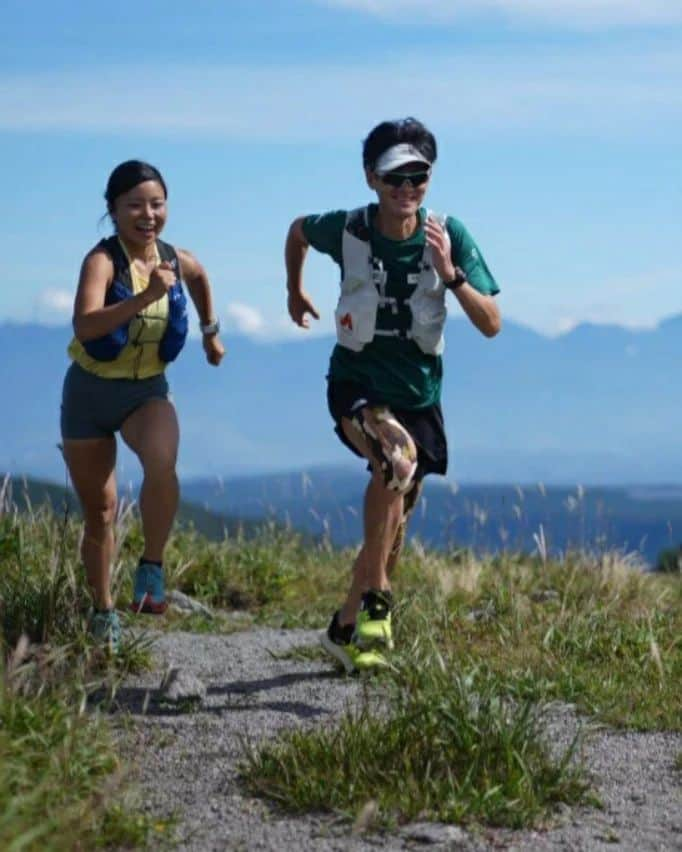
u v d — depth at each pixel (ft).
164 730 21.48
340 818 17.60
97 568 25.23
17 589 26.91
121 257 23.80
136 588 23.93
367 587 24.88
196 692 22.99
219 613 32.99
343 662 25.07
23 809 16.22
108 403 24.16
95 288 23.48
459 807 17.61
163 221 23.91
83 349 24.14
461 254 24.02
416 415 24.67
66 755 18.24
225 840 16.99
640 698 23.72
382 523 24.68
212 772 19.48
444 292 24.02
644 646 27.55
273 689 24.23
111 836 16.74
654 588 37.32
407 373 24.31
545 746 19.58
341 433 25.21
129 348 23.89
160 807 18.08
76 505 33.37
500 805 17.72
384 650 24.95
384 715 21.34
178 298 24.16
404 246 23.82
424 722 19.48
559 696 24.00
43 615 26.00
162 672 25.13
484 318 23.71
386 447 23.91
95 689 23.02
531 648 27.66
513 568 37.96
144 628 29.53
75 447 24.48
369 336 24.08
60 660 22.68
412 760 18.80
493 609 31.45
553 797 18.57
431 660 23.59
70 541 30.63
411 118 23.77
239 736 19.97
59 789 17.43
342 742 19.30
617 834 17.52
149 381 24.36
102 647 24.16
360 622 24.77
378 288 23.93
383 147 23.40
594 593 35.27
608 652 27.48
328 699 23.45
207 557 36.04
